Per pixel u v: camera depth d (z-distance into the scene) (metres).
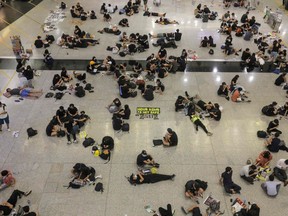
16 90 13.80
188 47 18.30
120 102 13.10
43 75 15.39
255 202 9.52
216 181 10.17
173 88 14.59
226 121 12.69
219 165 10.76
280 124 12.59
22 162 10.71
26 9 23.58
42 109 13.10
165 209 9.20
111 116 12.80
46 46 17.98
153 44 18.39
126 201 9.48
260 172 10.33
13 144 11.41
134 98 13.85
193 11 23.53
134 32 20.00
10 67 15.99
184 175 10.34
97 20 21.70
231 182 9.79
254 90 14.64
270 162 10.91
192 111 12.71
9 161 10.73
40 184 9.96
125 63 15.51
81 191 9.77
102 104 13.47
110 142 11.05
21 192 9.50
